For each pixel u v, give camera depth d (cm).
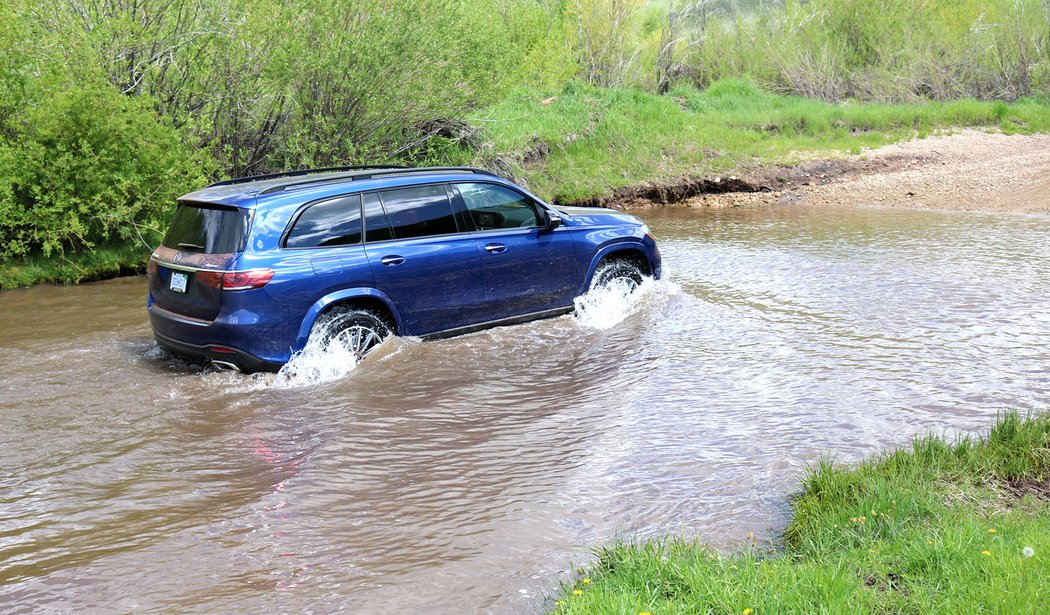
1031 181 1708
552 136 1828
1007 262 1052
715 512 451
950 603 328
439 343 766
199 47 1234
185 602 378
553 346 756
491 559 410
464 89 1499
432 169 795
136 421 596
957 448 490
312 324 690
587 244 859
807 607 331
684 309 868
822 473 462
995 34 2806
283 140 1382
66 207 1084
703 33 2948
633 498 469
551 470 509
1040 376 639
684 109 2398
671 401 614
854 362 684
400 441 557
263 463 526
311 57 1263
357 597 380
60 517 460
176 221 735
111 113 1087
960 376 644
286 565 408
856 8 2914
